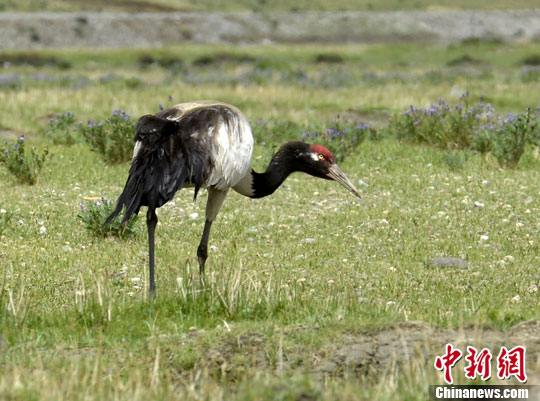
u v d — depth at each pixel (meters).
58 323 9.68
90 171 20.08
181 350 8.76
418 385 7.72
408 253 13.36
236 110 10.91
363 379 8.09
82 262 12.76
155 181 10.01
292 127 26.33
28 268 12.39
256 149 23.19
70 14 104.00
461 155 20.58
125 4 136.88
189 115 10.54
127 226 14.22
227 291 10.28
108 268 12.48
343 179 11.88
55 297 11.06
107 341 9.15
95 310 9.90
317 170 11.88
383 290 11.51
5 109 31.66
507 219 15.41
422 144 23.64
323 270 12.53
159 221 15.54
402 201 17.02
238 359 8.55
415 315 9.98
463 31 110.62
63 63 65.56
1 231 14.41
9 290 10.66
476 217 15.55
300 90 40.75
